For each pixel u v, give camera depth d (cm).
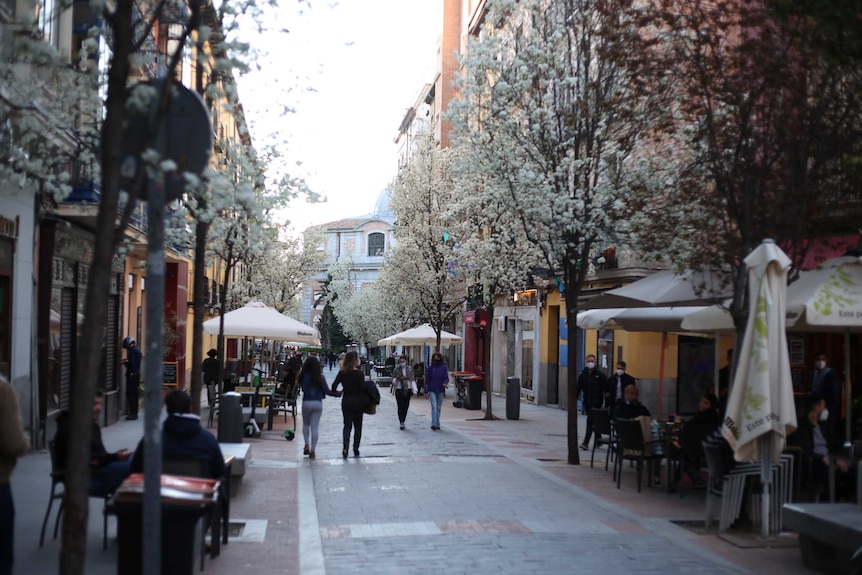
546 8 1642
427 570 765
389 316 5531
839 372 1730
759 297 913
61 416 827
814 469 1110
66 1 662
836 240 1467
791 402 905
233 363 2856
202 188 630
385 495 1178
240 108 1080
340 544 868
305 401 1595
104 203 481
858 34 818
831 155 1112
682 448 1198
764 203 1145
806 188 1116
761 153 1177
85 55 809
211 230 1063
